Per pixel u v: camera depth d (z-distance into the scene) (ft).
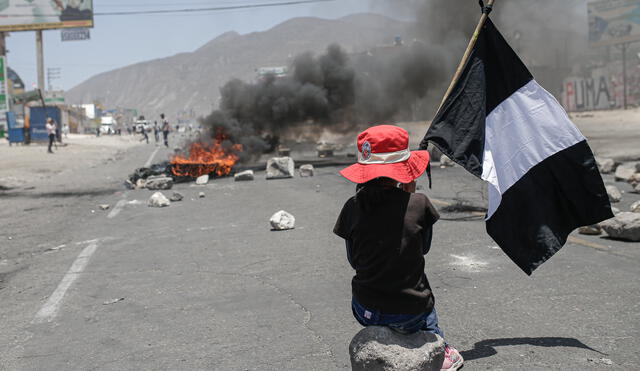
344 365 10.55
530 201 10.80
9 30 132.98
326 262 18.54
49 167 68.90
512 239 10.75
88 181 52.47
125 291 16.22
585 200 10.71
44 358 11.60
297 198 34.53
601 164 40.63
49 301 15.51
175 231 25.46
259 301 14.73
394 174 7.84
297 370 10.43
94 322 13.67
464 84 11.02
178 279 17.30
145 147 127.75
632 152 53.52
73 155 93.25
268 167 47.34
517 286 15.03
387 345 8.07
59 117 129.90
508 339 11.46
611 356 10.46
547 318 12.56
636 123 110.42
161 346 11.93
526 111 11.02
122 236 24.86
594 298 13.76
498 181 10.79
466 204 28.76
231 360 11.02
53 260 20.70
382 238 7.90
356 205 8.21
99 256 20.99
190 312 14.08
